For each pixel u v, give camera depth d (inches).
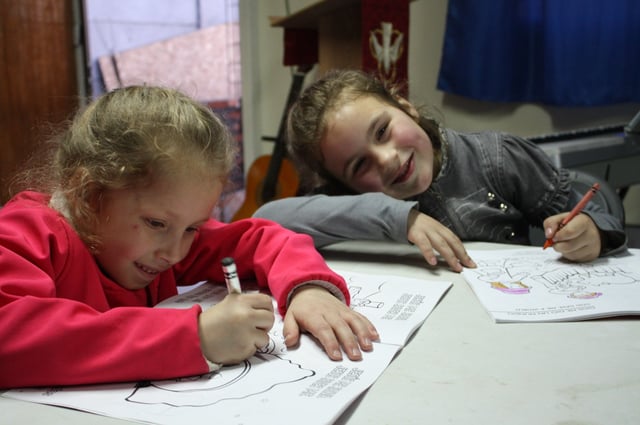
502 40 93.6
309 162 50.9
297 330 22.1
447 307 26.0
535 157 48.5
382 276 31.2
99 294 24.3
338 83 47.9
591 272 30.1
